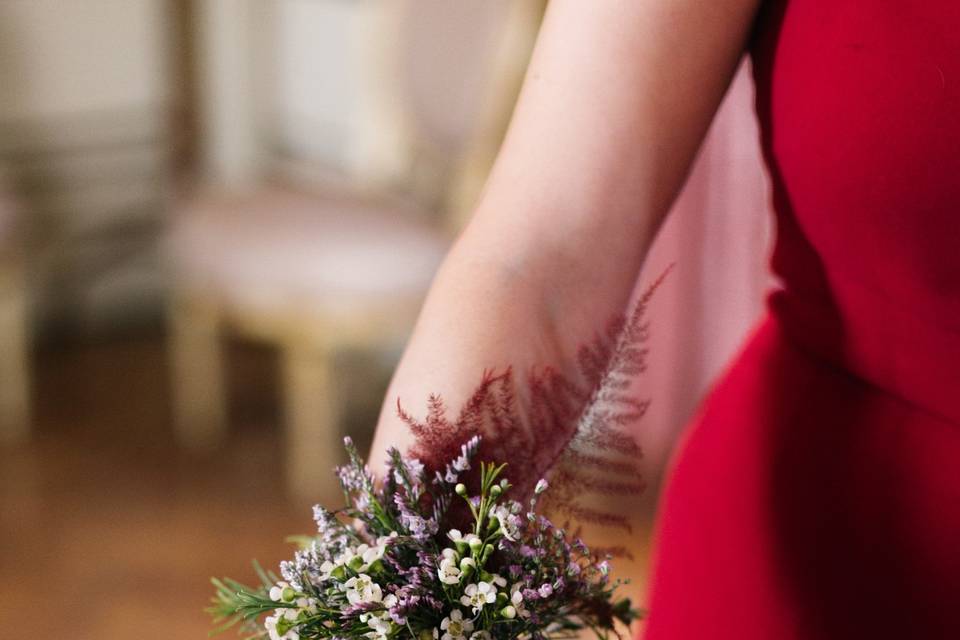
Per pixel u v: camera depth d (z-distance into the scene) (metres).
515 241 0.97
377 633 0.91
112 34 3.73
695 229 2.60
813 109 1.00
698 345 2.66
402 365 0.98
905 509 1.03
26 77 3.63
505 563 0.94
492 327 0.96
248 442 3.23
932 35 0.96
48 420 3.33
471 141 2.78
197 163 3.94
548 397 0.96
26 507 2.91
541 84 0.99
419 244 2.79
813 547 1.06
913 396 1.03
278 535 2.80
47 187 3.72
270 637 0.93
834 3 0.99
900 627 1.02
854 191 0.99
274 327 2.86
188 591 2.58
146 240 3.92
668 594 1.15
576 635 0.99
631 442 0.96
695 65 0.99
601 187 0.98
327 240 2.77
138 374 3.63
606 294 0.99
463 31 2.78
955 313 0.99
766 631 1.07
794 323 1.10
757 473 1.09
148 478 3.05
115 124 3.79
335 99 3.65
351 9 3.52
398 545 0.93
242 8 3.82
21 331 3.25
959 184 0.97
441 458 0.94
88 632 2.44
